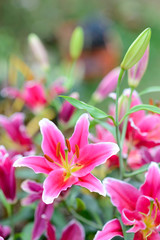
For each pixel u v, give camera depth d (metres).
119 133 0.96
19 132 1.13
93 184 0.86
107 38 3.72
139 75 1.01
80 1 5.02
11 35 4.32
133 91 1.05
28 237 1.05
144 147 1.03
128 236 0.89
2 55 3.38
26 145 1.13
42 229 0.96
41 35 4.36
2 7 4.42
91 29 3.67
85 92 3.43
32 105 1.32
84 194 1.12
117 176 1.02
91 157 0.89
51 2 4.71
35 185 0.94
